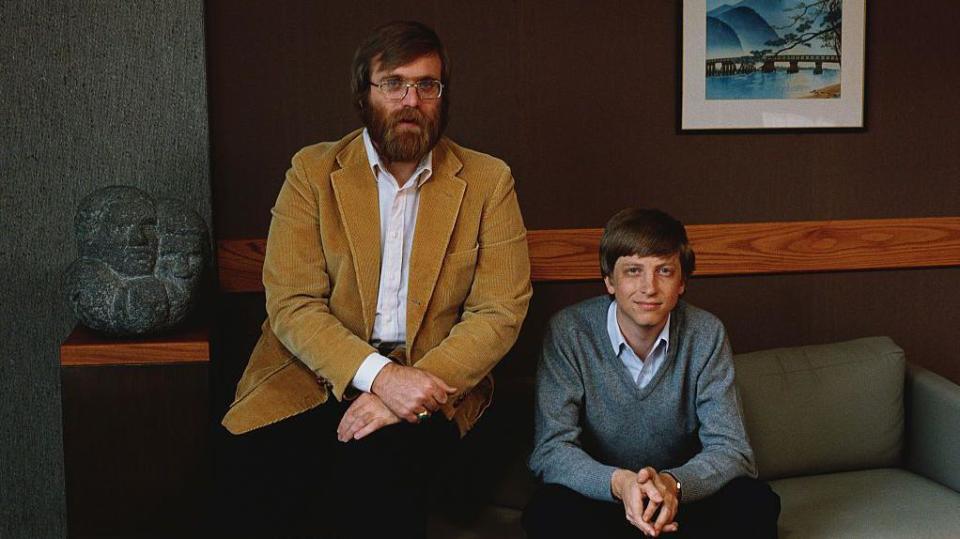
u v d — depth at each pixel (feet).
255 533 7.21
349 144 7.64
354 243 7.35
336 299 7.42
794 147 9.44
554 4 8.98
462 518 7.99
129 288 7.54
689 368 7.51
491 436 8.18
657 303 7.11
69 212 8.50
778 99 9.36
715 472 6.91
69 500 7.52
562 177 9.16
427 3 8.82
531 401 8.23
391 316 7.51
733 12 9.20
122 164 8.53
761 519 6.75
